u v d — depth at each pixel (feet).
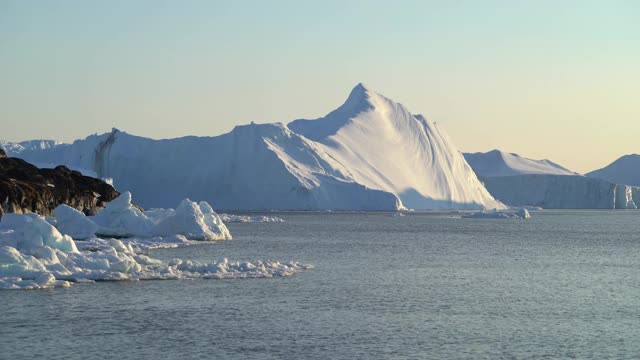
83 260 234.38
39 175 499.92
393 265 293.23
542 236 545.44
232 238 451.12
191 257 305.73
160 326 166.30
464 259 327.06
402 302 199.82
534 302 204.03
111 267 228.22
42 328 162.30
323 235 515.09
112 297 195.72
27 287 203.92
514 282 245.45
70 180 530.68
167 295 200.34
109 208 399.65
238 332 162.20
